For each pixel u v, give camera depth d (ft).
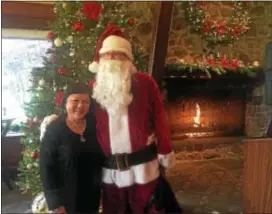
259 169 3.71
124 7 6.73
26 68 5.89
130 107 4.22
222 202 5.47
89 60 5.49
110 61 4.26
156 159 4.54
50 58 5.59
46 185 4.02
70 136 4.04
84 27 5.81
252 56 9.68
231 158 7.79
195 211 5.21
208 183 6.32
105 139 4.24
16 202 5.17
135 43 6.72
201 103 9.73
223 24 9.47
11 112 5.92
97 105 4.28
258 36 9.71
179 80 9.13
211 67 9.17
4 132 5.82
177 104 9.23
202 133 9.37
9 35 6.39
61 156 4.04
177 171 6.94
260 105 9.41
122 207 4.59
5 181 5.65
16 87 5.86
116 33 4.56
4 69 5.84
